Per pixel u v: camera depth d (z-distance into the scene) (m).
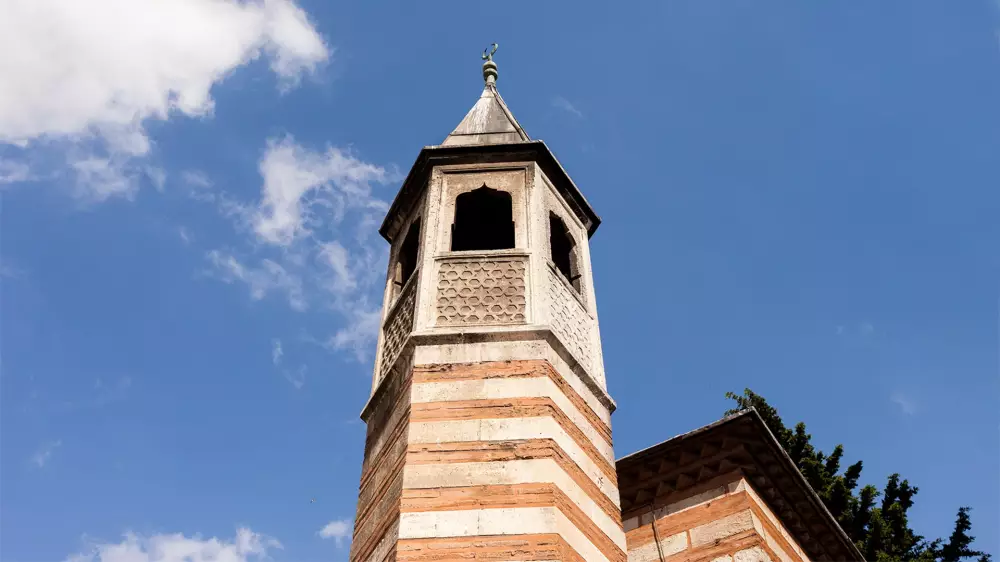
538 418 11.29
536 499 10.37
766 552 12.58
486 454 10.88
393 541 10.12
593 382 12.73
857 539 21.42
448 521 10.17
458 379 11.79
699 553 12.75
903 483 22.80
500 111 17.20
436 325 12.55
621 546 11.16
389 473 11.20
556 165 15.25
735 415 13.28
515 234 13.95
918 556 21.38
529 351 12.12
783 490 13.62
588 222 15.90
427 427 11.22
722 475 13.37
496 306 12.79
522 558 9.82
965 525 22.25
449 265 13.41
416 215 14.98
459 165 15.05
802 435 23.33
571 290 13.92
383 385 12.69
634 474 13.98
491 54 19.16
